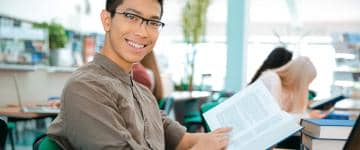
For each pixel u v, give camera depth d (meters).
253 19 11.69
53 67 5.25
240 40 5.75
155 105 1.27
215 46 8.23
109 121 0.97
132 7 1.11
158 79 3.53
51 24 5.30
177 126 1.34
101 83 1.02
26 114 2.64
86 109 0.96
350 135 0.92
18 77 4.61
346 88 7.59
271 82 2.50
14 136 4.51
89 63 1.12
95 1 6.88
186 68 5.86
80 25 6.34
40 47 4.98
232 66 5.78
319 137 1.14
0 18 4.36
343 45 8.81
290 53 2.97
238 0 5.77
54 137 1.00
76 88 0.99
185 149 1.30
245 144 1.08
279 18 11.66
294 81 2.56
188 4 5.76
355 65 8.52
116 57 1.13
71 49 5.77
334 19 11.78
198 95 4.83
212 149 1.09
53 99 3.71
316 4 10.66
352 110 3.02
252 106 1.14
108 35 1.14
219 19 11.14
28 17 5.00
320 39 11.38
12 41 4.50
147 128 1.13
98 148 0.94
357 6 10.64
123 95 1.07
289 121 1.07
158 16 1.14
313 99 3.68
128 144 0.97
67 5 6.09
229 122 1.15
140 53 1.13
